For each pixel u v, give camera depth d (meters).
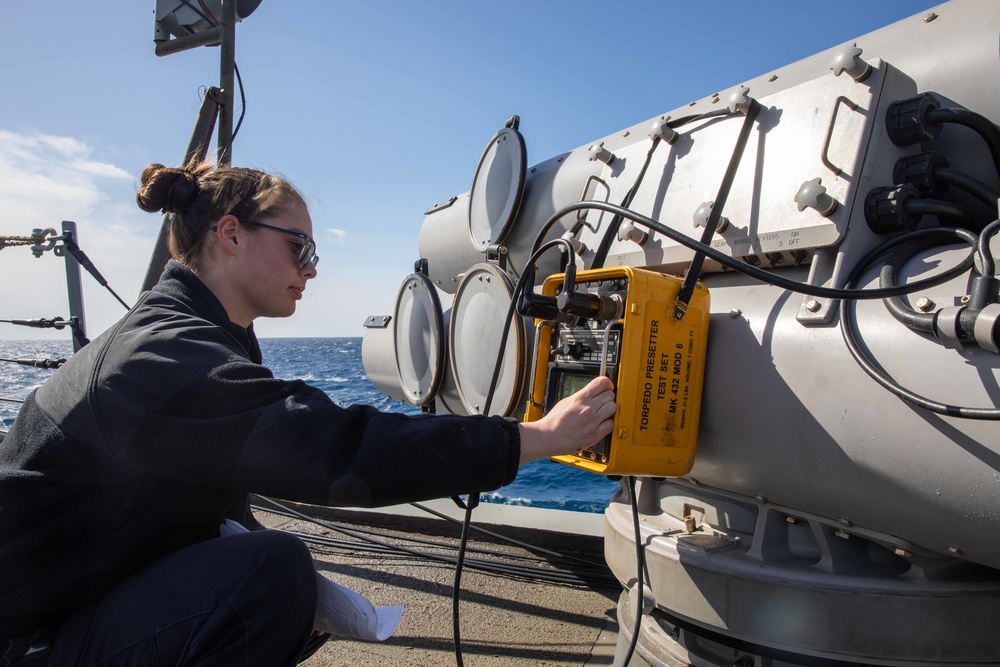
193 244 1.22
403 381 2.92
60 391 1.01
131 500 1.00
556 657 1.97
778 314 1.35
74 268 3.16
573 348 1.50
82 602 1.03
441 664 1.93
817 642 1.35
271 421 0.96
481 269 2.25
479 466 1.05
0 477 0.96
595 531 2.83
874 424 1.16
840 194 1.29
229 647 0.99
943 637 1.29
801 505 1.38
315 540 3.01
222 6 3.04
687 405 1.41
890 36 1.54
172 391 0.96
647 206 1.70
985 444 1.03
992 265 1.03
